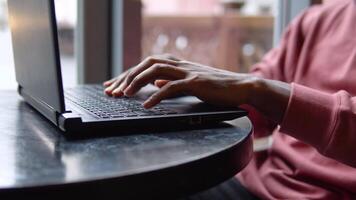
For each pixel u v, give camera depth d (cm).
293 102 73
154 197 48
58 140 60
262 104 74
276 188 93
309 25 114
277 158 102
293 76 113
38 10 60
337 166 89
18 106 86
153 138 62
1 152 54
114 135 63
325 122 72
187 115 68
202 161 52
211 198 94
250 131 67
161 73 75
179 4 255
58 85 59
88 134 63
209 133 65
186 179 50
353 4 108
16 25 80
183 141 60
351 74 97
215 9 260
